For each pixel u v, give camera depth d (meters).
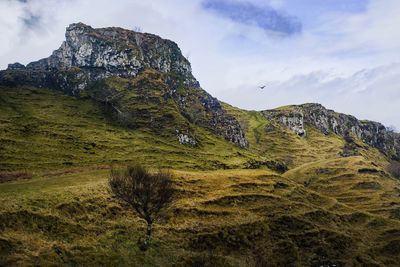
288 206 117.56
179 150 198.62
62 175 109.94
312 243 103.25
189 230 87.12
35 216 67.56
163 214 88.94
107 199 85.69
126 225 78.50
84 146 168.38
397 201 178.62
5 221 63.00
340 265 98.50
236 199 112.38
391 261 108.75
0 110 197.75
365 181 192.88
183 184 114.38
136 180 70.62
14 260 54.19
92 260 62.25
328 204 136.38
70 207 75.81
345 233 115.06
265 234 98.44
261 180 135.00
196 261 74.19
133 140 199.25
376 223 130.38
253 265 82.88
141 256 68.69
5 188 83.44
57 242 63.31
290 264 91.81
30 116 193.88
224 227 93.50
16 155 137.88
